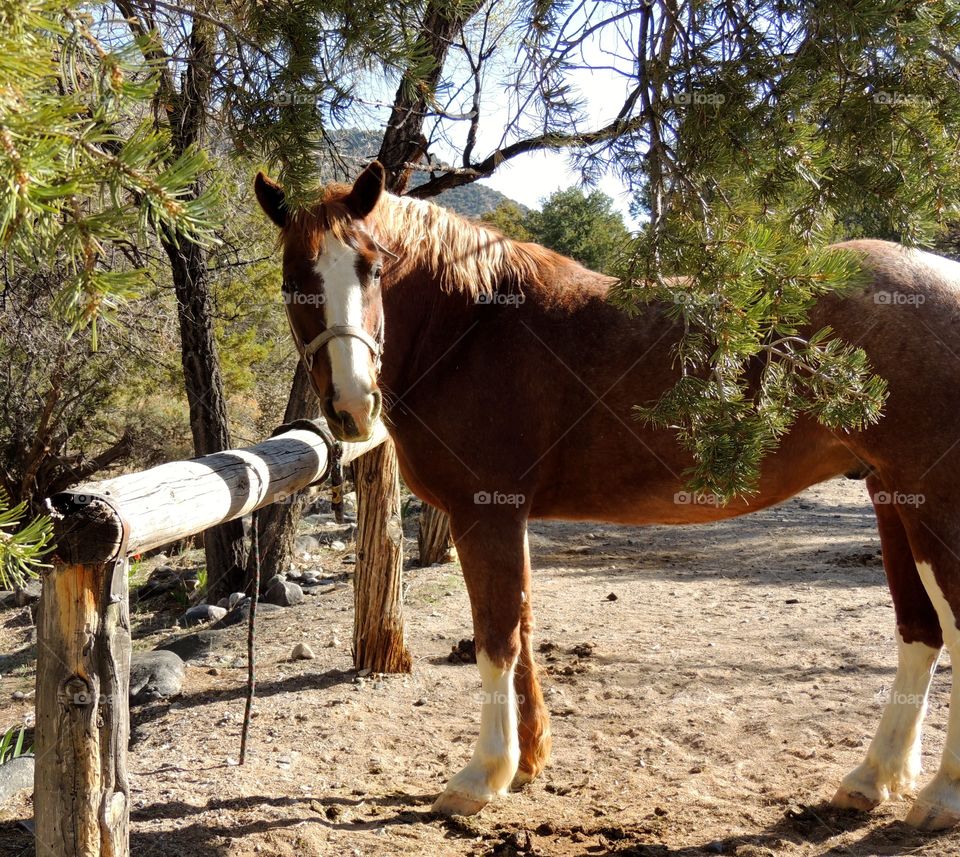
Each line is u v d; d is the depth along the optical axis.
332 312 2.59
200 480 2.57
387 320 3.02
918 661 3.08
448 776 3.49
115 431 13.13
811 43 2.21
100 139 1.29
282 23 2.29
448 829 3.00
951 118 2.22
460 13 2.56
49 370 10.09
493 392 3.04
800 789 3.24
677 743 3.80
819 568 7.36
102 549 1.90
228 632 5.89
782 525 9.48
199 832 2.91
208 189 1.34
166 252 8.05
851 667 4.64
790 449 2.94
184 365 8.45
